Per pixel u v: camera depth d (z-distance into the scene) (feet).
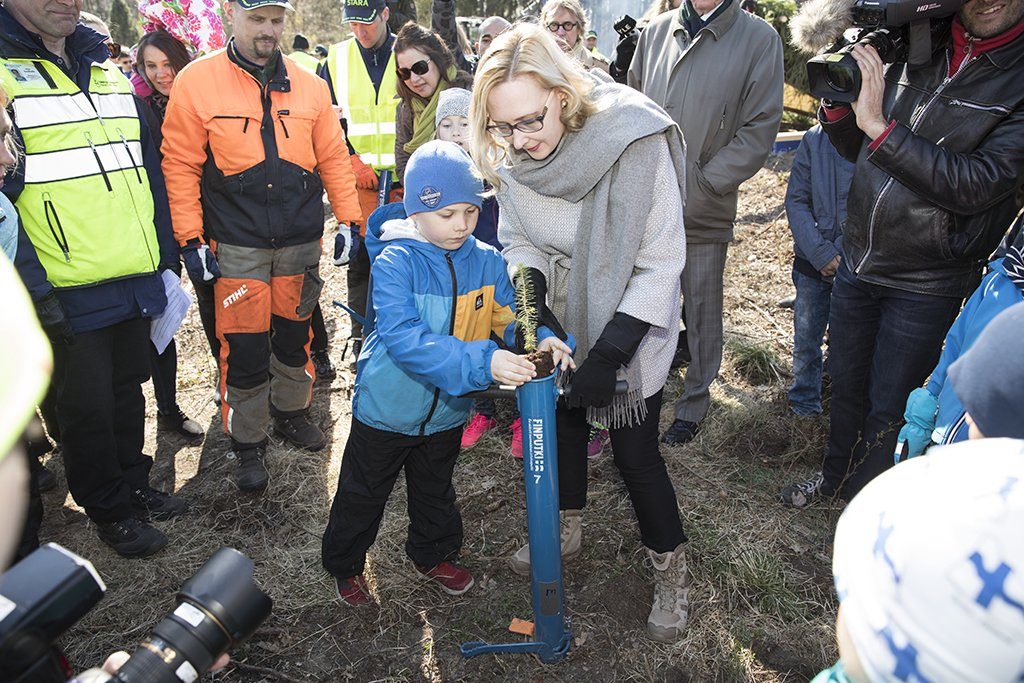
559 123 6.11
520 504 9.75
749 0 13.88
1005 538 1.87
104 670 3.22
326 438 11.55
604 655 7.39
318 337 13.19
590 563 8.58
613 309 6.39
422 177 5.92
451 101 8.98
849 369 8.63
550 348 5.83
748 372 12.61
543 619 6.82
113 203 8.04
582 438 7.63
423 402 6.75
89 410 8.21
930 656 1.92
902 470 2.26
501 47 5.81
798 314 11.04
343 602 8.21
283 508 9.89
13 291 1.53
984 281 5.61
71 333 7.49
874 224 7.41
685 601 7.59
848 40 7.07
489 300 6.84
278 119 9.39
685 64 9.96
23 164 7.42
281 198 9.58
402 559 8.77
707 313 10.50
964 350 5.55
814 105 25.34
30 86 7.41
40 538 9.40
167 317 9.23
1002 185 6.40
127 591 8.50
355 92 12.53
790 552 8.60
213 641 3.05
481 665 7.36
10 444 1.33
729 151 9.87
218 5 12.51
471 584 8.32
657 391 6.92
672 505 7.25
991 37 6.21
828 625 7.62
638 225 6.20
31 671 2.61
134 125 8.46
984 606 1.84
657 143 6.17
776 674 7.11
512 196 6.88
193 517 9.75
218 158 9.20
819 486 9.39
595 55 15.72
